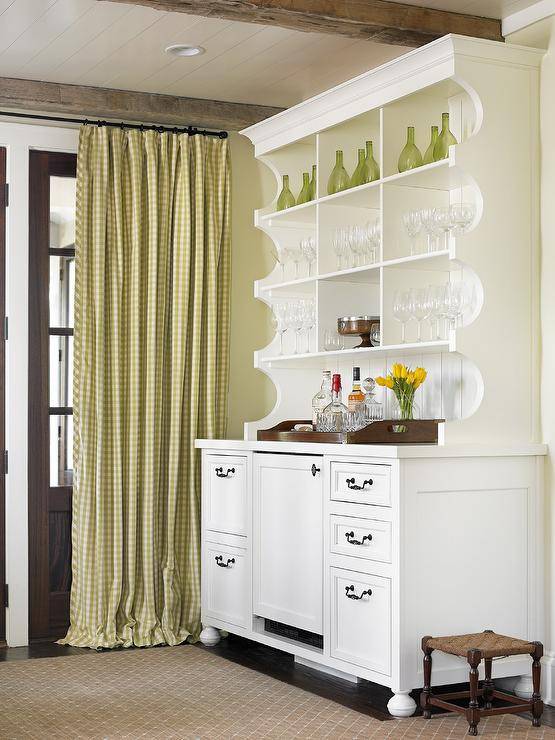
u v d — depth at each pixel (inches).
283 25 157.8
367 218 193.2
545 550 160.7
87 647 196.4
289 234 210.2
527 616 159.0
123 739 140.0
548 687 157.4
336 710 152.8
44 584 205.2
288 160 209.0
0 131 202.7
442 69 157.2
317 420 182.5
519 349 160.4
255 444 183.9
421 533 150.4
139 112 208.1
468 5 163.3
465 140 166.6
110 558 200.5
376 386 195.8
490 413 157.8
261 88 207.3
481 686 156.8
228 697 160.4
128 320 205.9
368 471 154.8
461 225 160.1
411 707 148.6
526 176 161.2
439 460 151.9
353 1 157.5
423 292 163.9
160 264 207.6
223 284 214.8
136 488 202.5
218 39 179.8
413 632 149.2
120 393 202.7
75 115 208.7
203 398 211.5
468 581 154.1
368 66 194.1
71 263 210.1
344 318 181.6
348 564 158.7
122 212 206.4
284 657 188.7
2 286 202.5
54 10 165.9
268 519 180.5
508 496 158.1
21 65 192.5
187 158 210.8
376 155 194.4
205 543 200.4
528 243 161.3
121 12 167.0
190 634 204.4
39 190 207.2
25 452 202.8
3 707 155.6
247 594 186.4
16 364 202.8
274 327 198.8
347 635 159.2
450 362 176.7
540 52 160.7
